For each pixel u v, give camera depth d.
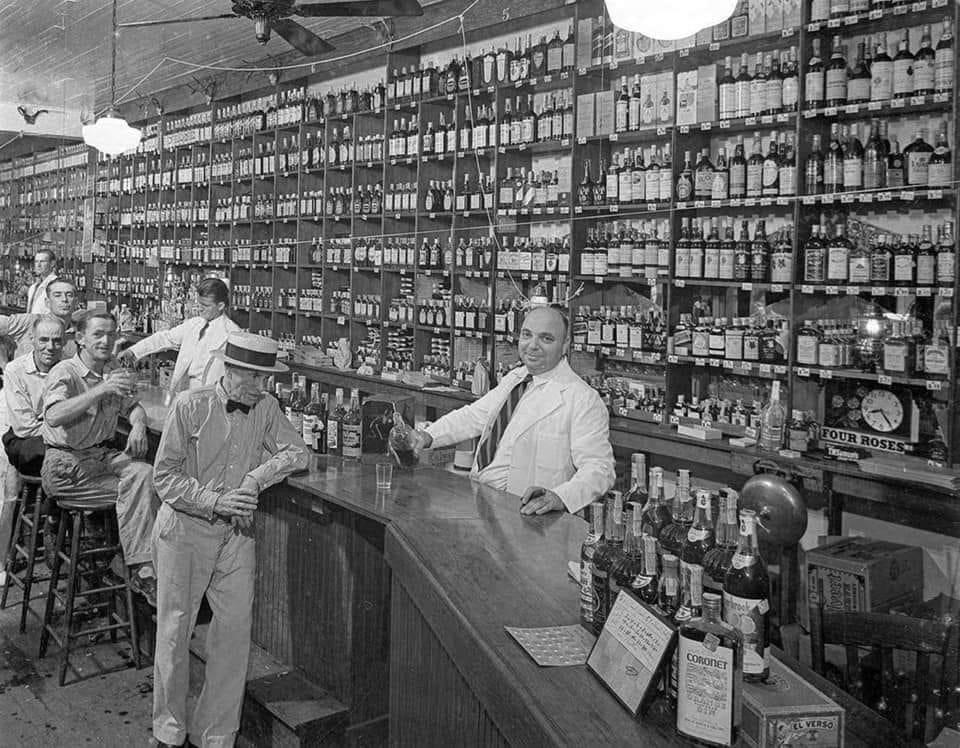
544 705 1.38
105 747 3.11
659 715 1.35
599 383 5.23
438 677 2.18
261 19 4.21
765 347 4.35
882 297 3.94
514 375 3.37
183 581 2.97
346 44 7.36
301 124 7.92
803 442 4.03
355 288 7.27
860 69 3.97
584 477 2.82
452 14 6.23
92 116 11.02
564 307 5.38
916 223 3.89
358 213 7.23
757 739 1.29
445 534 2.43
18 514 4.48
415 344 6.64
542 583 2.01
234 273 9.06
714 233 4.66
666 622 1.37
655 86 4.88
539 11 5.56
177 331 5.88
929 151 3.80
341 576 3.03
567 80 5.49
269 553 3.46
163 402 5.09
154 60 8.69
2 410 5.01
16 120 11.66
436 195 6.47
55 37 7.96
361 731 3.01
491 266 5.87
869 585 3.08
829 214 4.20
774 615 2.76
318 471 3.33
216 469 3.04
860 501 3.91
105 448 3.93
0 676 3.67
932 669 2.52
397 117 6.86
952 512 3.44
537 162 5.86
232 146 9.08
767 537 2.58
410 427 3.59
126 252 11.16
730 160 4.54
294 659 3.31
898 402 3.80
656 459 4.94
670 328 4.78
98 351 3.95
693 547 1.86
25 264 12.75
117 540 3.94
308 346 7.75
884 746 1.49
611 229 5.26
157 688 3.06
